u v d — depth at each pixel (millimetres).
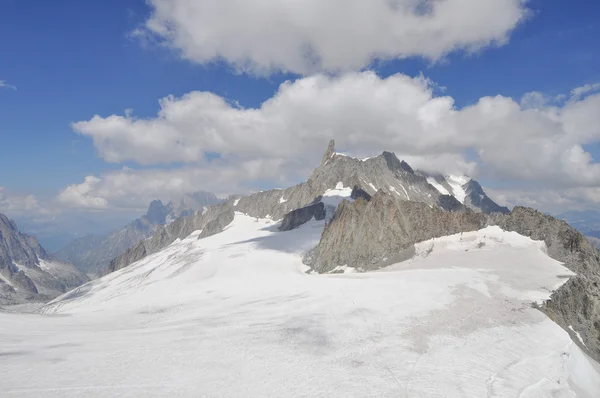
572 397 37656
